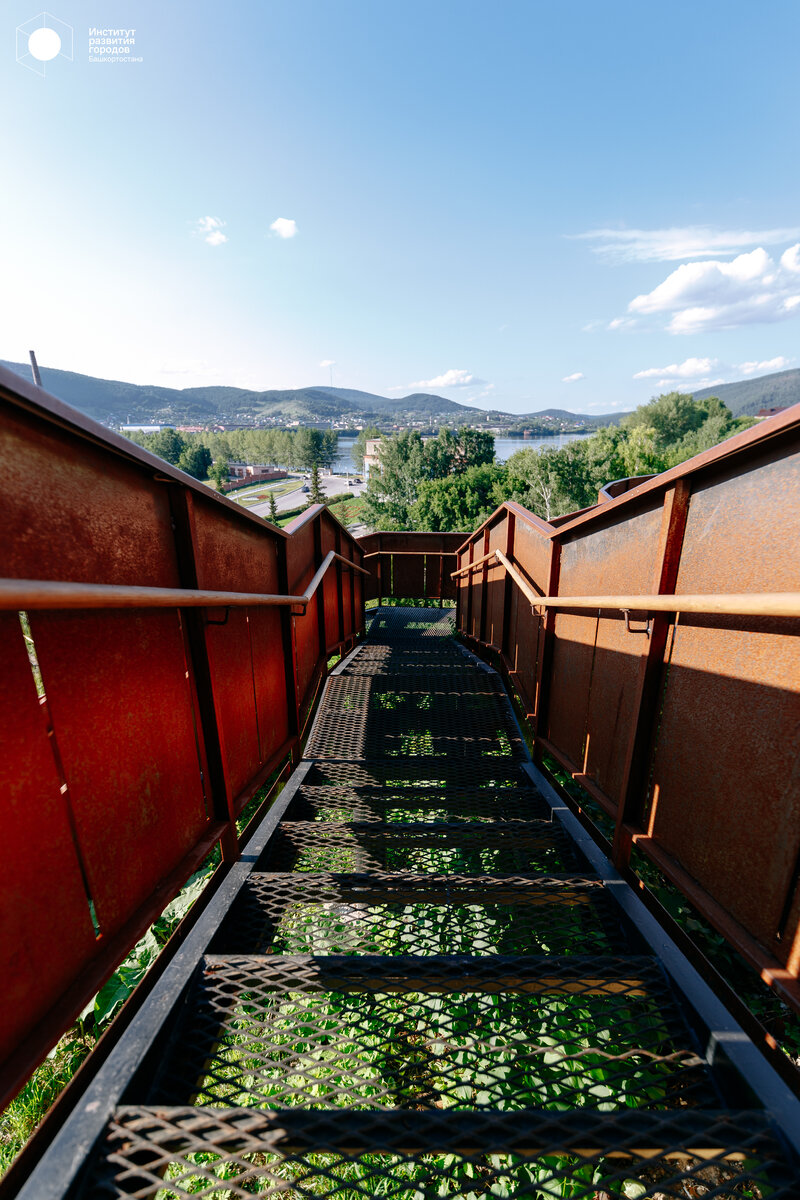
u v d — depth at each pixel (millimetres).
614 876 1719
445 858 2096
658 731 1622
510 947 1629
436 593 10648
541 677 2926
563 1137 948
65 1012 995
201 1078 1101
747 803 1187
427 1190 898
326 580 4656
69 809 1065
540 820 2215
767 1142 922
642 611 1688
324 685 4180
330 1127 957
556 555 2734
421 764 2984
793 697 1055
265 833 2062
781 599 956
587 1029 1197
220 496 1829
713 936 1938
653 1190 886
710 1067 1105
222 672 1911
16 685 919
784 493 1101
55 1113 1016
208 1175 879
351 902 1678
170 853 1492
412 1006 1284
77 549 1117
